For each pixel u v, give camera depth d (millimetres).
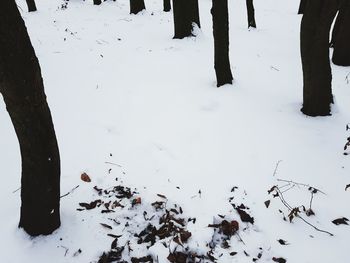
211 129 4586
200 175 3682
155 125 4660
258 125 4723
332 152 4188
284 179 3680
